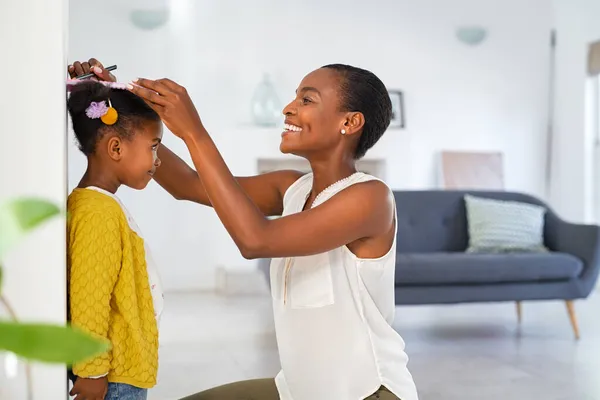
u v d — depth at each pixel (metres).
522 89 7.07
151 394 3.10
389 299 1.41
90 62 1.39
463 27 6.89
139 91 1.19
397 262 4.19
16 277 0.97
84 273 1.15
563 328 4.75
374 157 6.69
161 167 1.56
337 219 1.26
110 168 1.32
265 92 6.37
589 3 6.62
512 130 7.06
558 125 7.07
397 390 1.32
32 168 0.97
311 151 1.41
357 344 1.33
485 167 6.87
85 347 0.35
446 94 6.90
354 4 6.66
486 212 4.90
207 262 6.31
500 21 7.00
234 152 6.34
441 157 6.76
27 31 0.97
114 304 1.23
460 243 4.98
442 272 4.21
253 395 1.48
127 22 6.18
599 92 6.75
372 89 1.41
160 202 6.21
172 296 5.99
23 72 0.97
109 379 1.20
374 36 6.72
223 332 4.50
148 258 1.33
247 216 1.19
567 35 6.94
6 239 0.37
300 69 6.54
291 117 1.42
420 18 6.81
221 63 6.36
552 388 3.26
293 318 1.37
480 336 4.47
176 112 1.19
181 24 6.27
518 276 4.33
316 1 6.56
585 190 6.75
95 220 1.17
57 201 0.98
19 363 0.96
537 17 7.07
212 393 1.48
